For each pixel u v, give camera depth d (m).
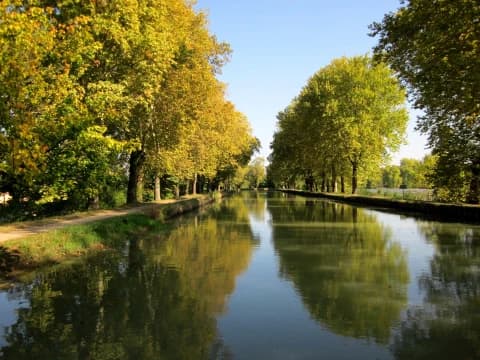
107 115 18.28
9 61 11.80
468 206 28.58
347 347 7.57
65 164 15.34
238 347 7.62
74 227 18.12
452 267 13.91
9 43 11.95
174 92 29.08
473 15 16.30
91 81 20.50
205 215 36.88
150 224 25.94
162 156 33.44
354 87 52.97
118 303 10.20
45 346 7.68
